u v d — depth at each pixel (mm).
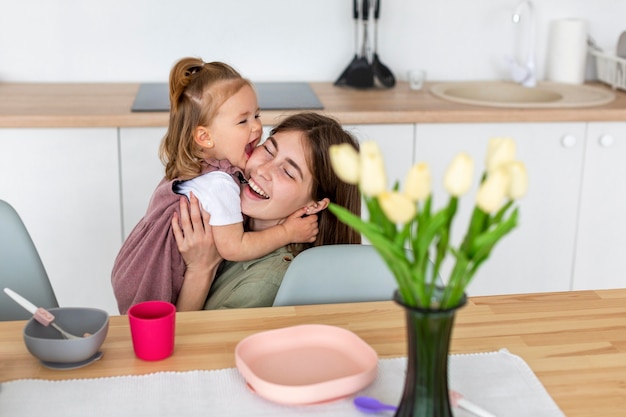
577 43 3117
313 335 1366
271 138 1771
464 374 1285
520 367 1306
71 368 1283
